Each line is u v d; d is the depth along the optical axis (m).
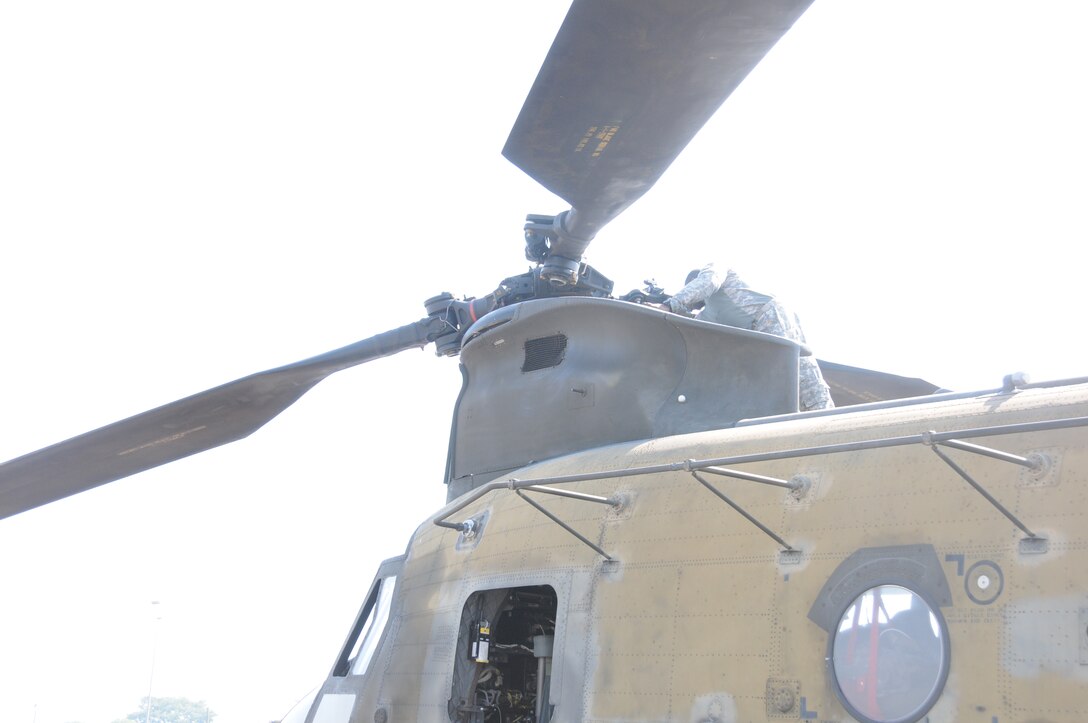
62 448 8.60
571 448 8.23
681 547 6.47
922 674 5.22
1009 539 5.20
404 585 8.64
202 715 78.88
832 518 5.88
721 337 7.88
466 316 9.35
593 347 8.37
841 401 10.15
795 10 4.98
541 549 7.26
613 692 6.40
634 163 6.59
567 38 5.36
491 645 7.66
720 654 6.00
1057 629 4.90
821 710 5.52
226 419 9.03
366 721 8.23
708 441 6.91
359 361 9.35
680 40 5.27
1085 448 5.21
